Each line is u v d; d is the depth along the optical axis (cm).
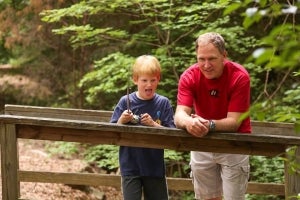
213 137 314
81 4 682
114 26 945
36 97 1094
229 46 703
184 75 343
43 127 327
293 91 293
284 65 141
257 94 784
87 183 417
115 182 419
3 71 1094
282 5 172
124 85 738
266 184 430
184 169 689
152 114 354
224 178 355
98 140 327
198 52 326
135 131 316
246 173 357
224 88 332
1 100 1106
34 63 1088
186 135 316
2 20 1046
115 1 682
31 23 1046
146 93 352
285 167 328
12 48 1091
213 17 795
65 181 414
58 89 1083
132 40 764
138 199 349
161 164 355
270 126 474
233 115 323
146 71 348
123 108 358
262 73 791
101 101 952
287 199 327
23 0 1024
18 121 320
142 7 691
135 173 350
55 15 689
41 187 612
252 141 318
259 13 161
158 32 738
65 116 494
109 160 698
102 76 729
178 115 327
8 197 327
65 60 1061
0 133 324
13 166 325
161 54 734
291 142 313
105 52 967
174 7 734
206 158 360
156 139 327
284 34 154
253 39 704
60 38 1045
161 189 356
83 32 705
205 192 371
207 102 340
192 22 677
